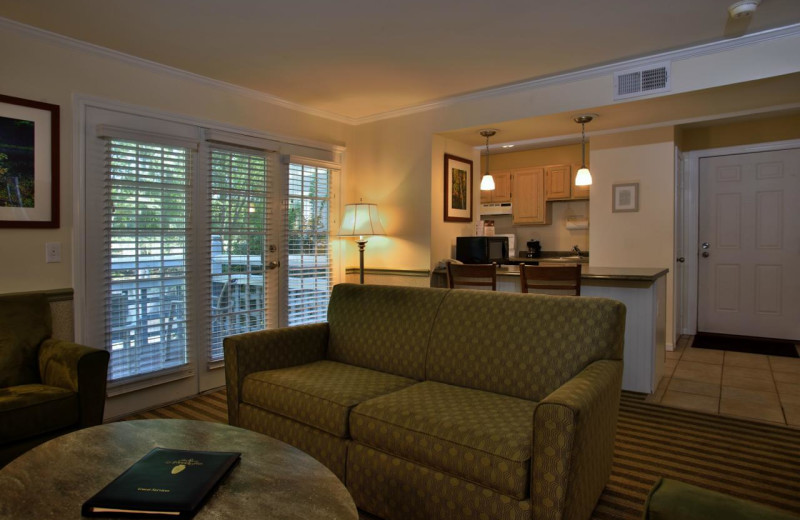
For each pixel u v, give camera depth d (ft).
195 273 11.43
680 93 10.44
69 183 9.46
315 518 3.71
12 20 8.57
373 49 10.09
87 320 9.68
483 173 22.59
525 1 8.07
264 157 12.95
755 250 16.20
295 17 8.63
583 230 20.70
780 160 15.60
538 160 20.94
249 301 12.60
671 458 7.97
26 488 4.09
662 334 12.22
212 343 11.76
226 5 8.15
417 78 11.87
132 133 10.14
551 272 10.89
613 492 6.89
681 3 8.15
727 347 15.38
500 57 10.57
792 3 8.14
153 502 3.71
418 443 5.66
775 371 12.85
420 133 14.39
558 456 4.71
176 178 11.03
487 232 15.96
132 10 8.28
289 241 13.62
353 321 9.00
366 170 15.65
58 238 9.34
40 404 6.95
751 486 7.07
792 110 13.97
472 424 5.62
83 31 9.09
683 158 16.99
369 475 6.17
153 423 5.57
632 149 15.98
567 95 11.85
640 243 15.85
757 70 9.58
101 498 3.76
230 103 12.25
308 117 14.34
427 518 5.63
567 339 6.81
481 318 7.63
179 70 11.10
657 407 10.34
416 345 8.04
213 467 4.33
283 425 7.20
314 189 14.42
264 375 7.70
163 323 10.80
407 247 14.73
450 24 8.93
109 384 9.82
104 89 9.95
